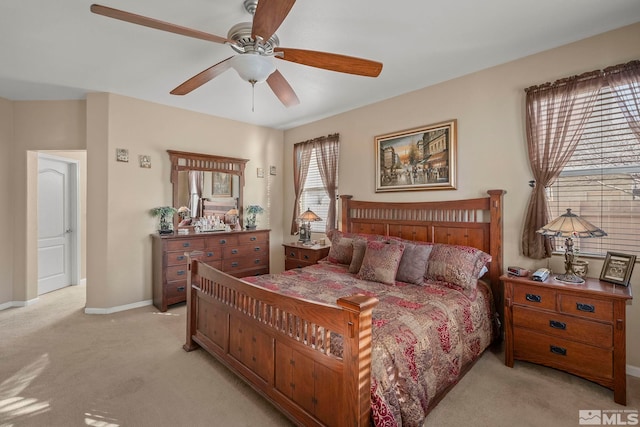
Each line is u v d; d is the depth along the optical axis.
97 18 2.23
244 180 4.98
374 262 2.85
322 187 4.83
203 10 2.13
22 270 4.00
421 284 2.71
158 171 4.12
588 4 2.09
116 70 3.11
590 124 2.52
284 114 4.56
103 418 1.88
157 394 2.12
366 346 1.43
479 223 3.05
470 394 2.12
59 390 2.16
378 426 1.43
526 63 2.82
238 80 3.34
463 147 3.21
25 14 2.18
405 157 3.67
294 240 5.30
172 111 4.24
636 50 2.32
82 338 3.01
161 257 3.80
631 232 2.37
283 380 1.84
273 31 1.75
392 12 2.16
